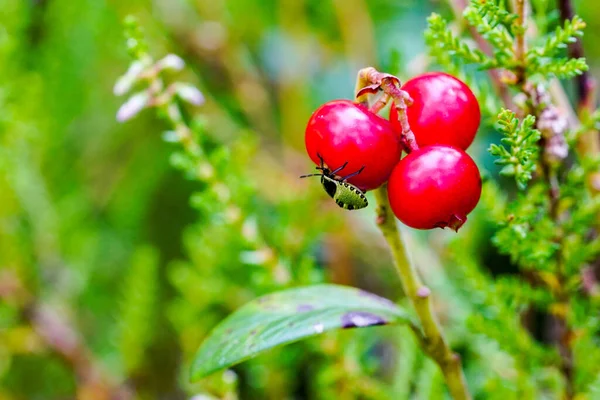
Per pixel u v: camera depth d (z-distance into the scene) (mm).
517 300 188
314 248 301
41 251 289
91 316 324
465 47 171
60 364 280
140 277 257
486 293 189
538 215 182
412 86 159
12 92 272
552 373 199
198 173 193
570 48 186
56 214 295
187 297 250
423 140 158
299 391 281
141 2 329
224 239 238
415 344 212
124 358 265
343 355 205
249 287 251
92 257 306
